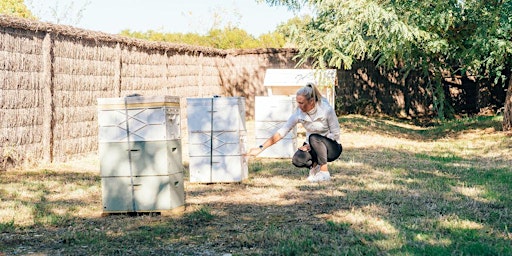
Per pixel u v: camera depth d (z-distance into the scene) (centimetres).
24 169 1152
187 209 749
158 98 710
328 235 590
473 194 812
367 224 634
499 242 550
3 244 583
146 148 717
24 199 838
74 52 1347
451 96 2614
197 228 643
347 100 2506
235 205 770
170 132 725
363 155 1315
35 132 1208
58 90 1279
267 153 1280
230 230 630
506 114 1714
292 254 530
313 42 1673
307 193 838
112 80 1523
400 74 2603
